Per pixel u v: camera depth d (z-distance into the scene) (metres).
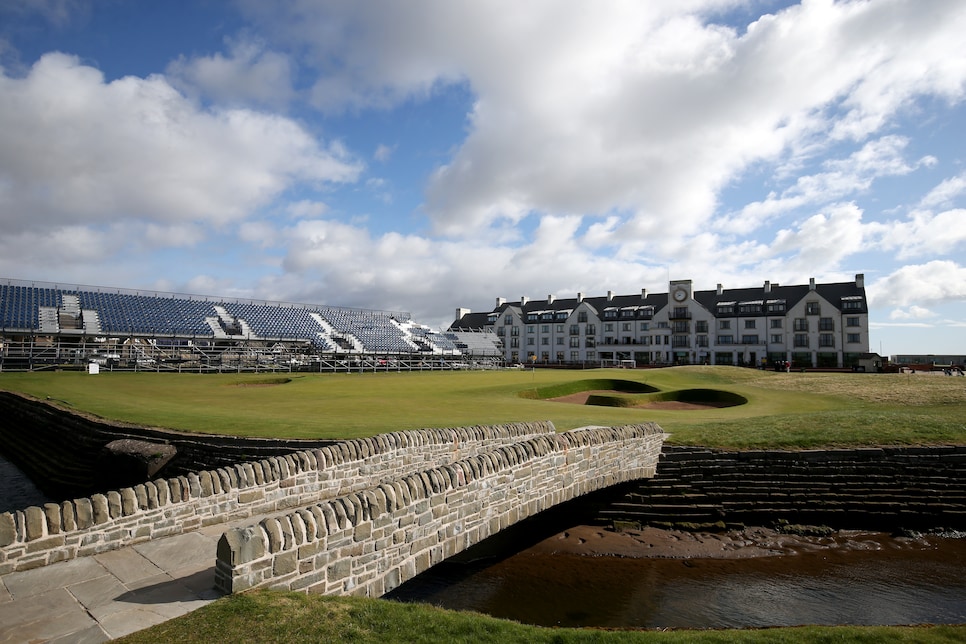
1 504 17.36
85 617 5.96
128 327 51.03
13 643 5.37
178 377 41.53
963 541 14.73
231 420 20.66
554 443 13.09
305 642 5.55
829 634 7.06
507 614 10.96
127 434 18.83
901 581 12.42
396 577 8.52
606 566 13.34
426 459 14.31
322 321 70.06
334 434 17.58
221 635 5.59
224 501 9.86
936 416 21.09
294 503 11.12
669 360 91.94
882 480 16.33
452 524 9.84
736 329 87.38
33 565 7.38
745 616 10.84
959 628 7.40
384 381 43.88
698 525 15.61
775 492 16.36
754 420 21.84
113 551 8.14
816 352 81.44
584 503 16.53
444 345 79.25
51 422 23.09
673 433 19.50
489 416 23.84
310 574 7.19
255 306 65.81
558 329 103.50
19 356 41.47
